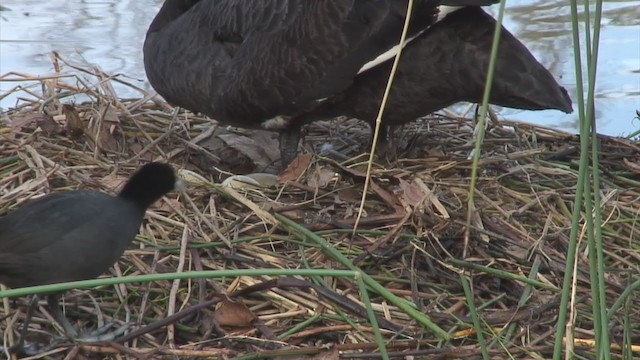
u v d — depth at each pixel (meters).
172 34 10.06
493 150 10.14
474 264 7.85
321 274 5.81
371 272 7.93
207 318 7.23
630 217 8.86
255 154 10.01
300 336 7.12
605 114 12.80
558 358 5.57
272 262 7.88
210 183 8.65
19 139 9.39
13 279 6.58
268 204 8.45
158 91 10.33
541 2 15.35
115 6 15.30
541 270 8.05
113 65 13.53
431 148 10.05
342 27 8.80
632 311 7.59
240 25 9.41
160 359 6.84
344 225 8.33
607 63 13.97
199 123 10.60
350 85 8.92
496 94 8.67
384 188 8.78
